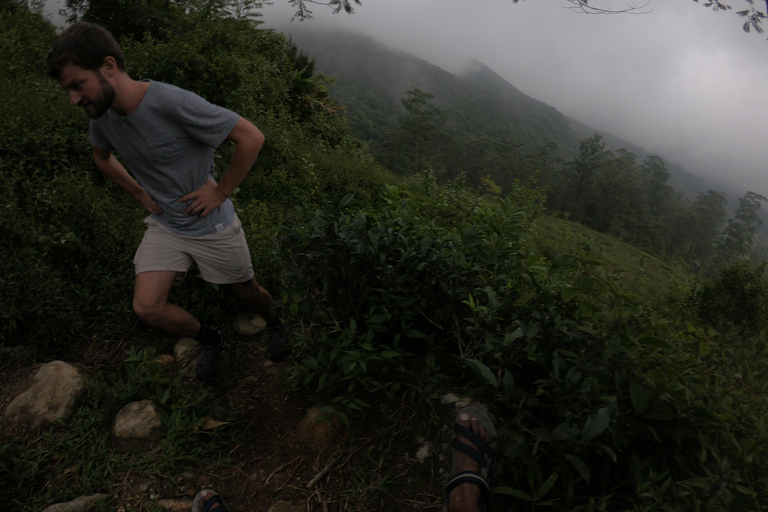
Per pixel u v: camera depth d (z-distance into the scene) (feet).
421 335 7.11
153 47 23.84
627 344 5.71
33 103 13.73
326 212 7.66
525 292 6.21
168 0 33.76
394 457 6.52
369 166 28.94
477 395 6.54
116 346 8.61
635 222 301.02
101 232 10.09
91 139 6.68
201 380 8.07
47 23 27.68
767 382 6.15
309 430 7.07
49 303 8.26
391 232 7.29
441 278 7.14
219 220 6.92
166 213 6.75
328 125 40.27
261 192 16.99
